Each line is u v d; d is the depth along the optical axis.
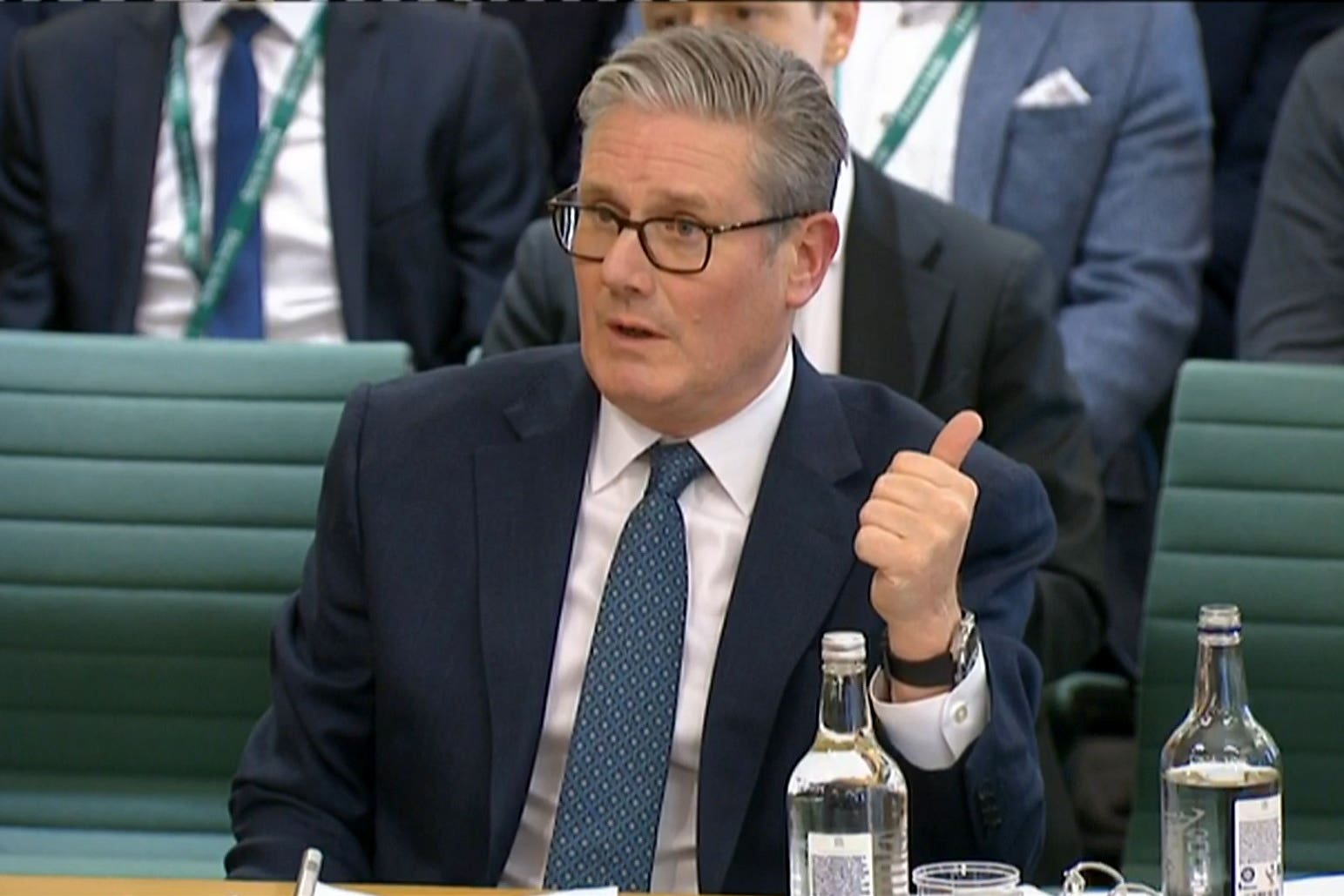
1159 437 9.12
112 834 6.42
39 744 6.48
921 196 7.26
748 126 4.57
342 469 5.02
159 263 8.66
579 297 4.68
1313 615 6.25
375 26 8.78
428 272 8.75
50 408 6.51
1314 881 4.12
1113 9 8.98
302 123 8.66
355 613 4.95
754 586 4.70
